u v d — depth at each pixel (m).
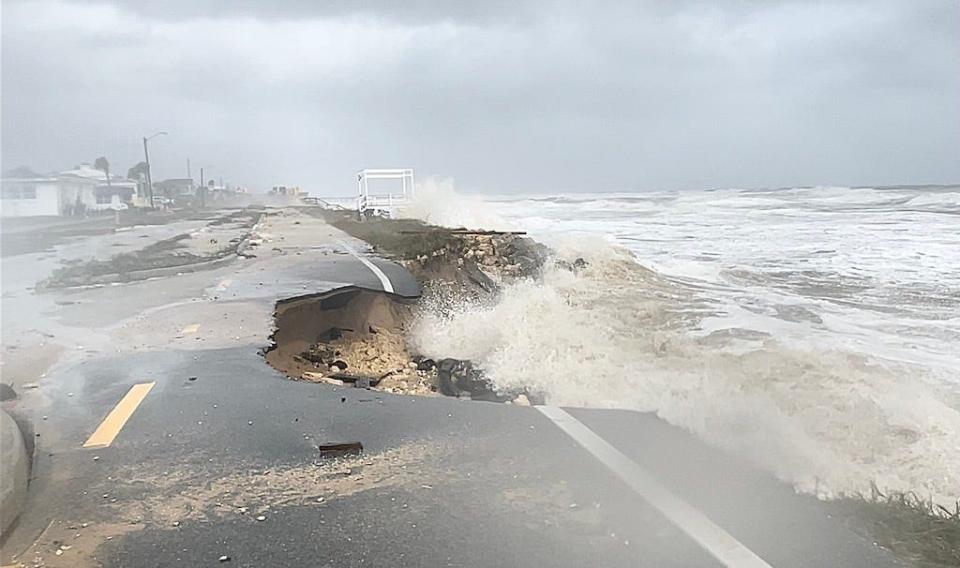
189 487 5.23
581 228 38.72
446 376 10.55
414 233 28.48
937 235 28.48
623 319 12.45
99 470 5.59
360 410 7.16
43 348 10.20
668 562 4.00
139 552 4.25
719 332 11.38
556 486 5.13
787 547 4.16
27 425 6.77
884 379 8.24
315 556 4.16
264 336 10.89
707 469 5.42
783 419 6.59
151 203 77.12
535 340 10.98
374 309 14.19
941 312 13.16
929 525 4.39
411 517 4.66
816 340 10.71
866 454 5.81
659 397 7.52
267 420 6.84
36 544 4.37
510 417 6.88
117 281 17.88
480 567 3.99
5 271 20.78
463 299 14.87
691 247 26.72
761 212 50.94
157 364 9.20
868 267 19.81
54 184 60.97
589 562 4.02
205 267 20.44
